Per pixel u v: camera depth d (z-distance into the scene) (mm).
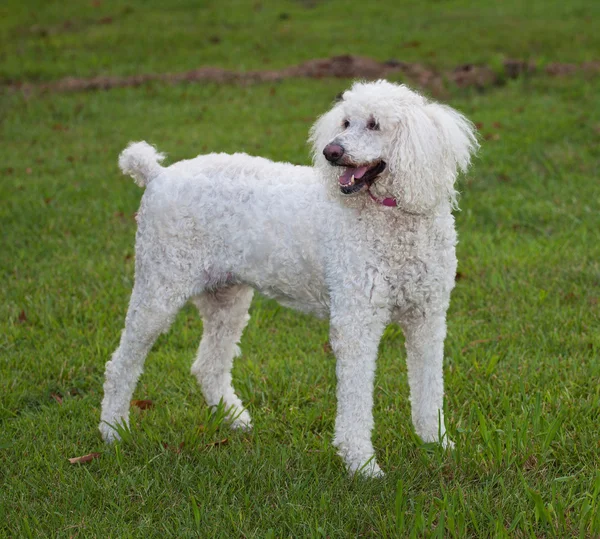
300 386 5719
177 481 4539
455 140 4523
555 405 5109
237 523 4102
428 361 4711
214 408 5473
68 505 4332
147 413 5383
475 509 4113
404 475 4477
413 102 4473
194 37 19375
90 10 22828
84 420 5344
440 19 20156
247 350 6371
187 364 6117
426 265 4469
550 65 15297
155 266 4891
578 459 4586
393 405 5398
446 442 4777
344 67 15969
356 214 4457
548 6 20688
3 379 5824
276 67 16719
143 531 4082
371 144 4375
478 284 7250
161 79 16047
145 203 4918
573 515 4020
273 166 4895
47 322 6809
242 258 4797
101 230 8898
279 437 5137
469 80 14727
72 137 12805
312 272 4645
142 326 4969
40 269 7844
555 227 8477
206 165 4918
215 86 15656
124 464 4703
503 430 4707
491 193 9539
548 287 7039
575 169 10109
